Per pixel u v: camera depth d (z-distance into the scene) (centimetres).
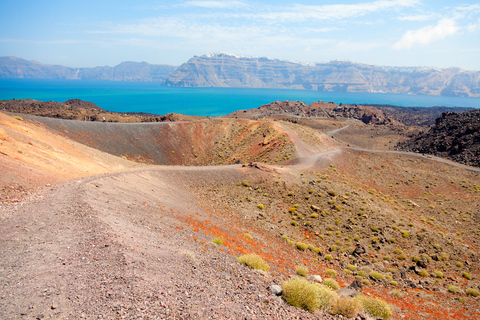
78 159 4422
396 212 5353
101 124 11381
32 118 9481
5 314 700
